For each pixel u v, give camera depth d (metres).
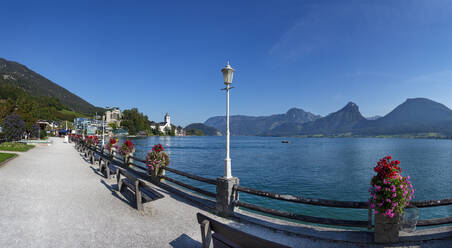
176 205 6.52
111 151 16.88
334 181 20.62
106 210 6.00
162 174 8.98
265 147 85.00
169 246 4.14
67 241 4.18
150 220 5.38
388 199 3.76
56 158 18.12
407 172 27.72
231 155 49.50
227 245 3.18
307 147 86.44
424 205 4.09
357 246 4.07
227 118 5.96
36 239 4.20
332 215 11.09
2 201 6.28
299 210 11.71
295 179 21.48
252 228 4.98
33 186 8.25
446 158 46.03
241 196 14.11
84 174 11.27
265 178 21.91
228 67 5.96
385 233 3.97
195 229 4.92
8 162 13.73
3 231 4.46
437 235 4.12
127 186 7.56
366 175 23.97
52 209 5.89
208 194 6.24
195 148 71.50
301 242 4.29
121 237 4.44
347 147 87.94
